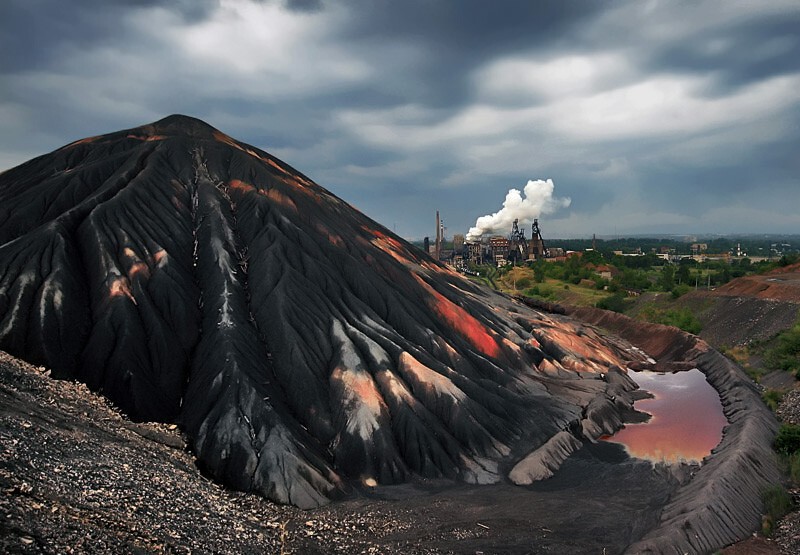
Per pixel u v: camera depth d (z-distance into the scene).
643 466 38.88
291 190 62.59
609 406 49.91
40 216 48.00
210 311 42.66
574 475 37.25
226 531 23.53
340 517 28.98
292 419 36.09
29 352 34.94
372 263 57.88
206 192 55.62
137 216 47.91
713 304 97.31
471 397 43.22
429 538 26.94
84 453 24.44
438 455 36.41
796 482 34.06
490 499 32.50
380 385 39.78
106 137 65.06
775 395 53.03
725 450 37.72
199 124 70.75
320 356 41.44
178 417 35.62
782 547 26.88
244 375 36.25
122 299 39.59
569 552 26.08
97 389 35.03
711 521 27.66
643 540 26.36
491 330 58.97
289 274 46.56
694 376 66.56
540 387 52.06
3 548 15.13
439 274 75.00
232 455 32.12
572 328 78.00
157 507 22.75
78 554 16.56
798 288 85.69
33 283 38.62
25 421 24.50
